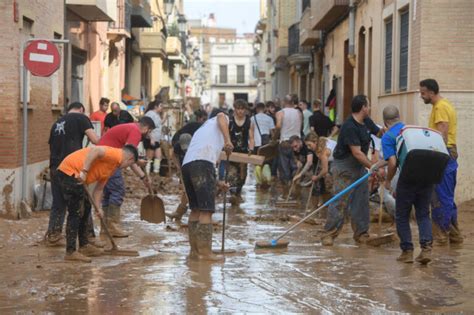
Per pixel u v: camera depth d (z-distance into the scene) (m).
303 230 13.73
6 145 14.27
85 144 16.92
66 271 9.66
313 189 16.52
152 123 12.31
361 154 11.70
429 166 10.20
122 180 12.70
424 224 10.34
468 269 9.92
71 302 8.03
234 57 119.81
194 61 94.06
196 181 10.52
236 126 17.36
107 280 9.10
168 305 7.91
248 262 10.38
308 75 43.44
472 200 15.92
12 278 9.20
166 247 11.75
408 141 10.31
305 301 8.09
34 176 15.66
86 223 10.88
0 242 11.95
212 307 7.84
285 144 20.36
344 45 29.36
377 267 10.03
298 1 44.12
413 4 17.16
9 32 14.25
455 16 16.22
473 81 16.22
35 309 7.75
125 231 13.30
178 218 14.58
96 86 28.50
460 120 15.98
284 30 52.34
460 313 7.59
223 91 120.25
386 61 21.45
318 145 15.57
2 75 14.30
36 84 15.91
